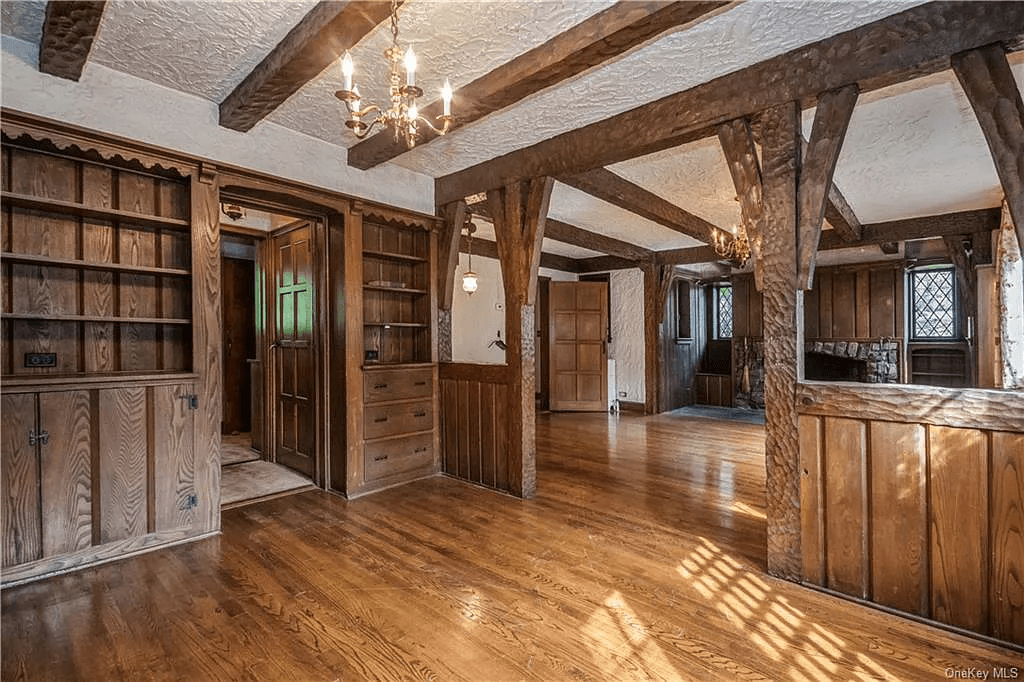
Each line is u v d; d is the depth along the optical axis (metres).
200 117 3.07
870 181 4.39
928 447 2.08
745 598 2.30
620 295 8.57
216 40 2.46
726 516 3.35
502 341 7.84
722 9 2.10
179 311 3.15
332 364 3.92
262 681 1.76
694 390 9.38
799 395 2.40
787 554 2.45
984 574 1.96
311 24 2.24
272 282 4.72
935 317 7.66
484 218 5.42
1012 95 1.91
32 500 2.46
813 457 2.37
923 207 5.29
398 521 3.28
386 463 3.99
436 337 4.40
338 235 3.82
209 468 3.05
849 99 2.27
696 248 7.57
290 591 2.38
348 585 2.43
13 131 2.39
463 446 4.22
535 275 3.80
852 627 2.06
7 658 1.87
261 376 4.90
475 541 2.96
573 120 3.21
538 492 3.89
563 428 6.66
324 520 3.29
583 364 8.19
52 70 2.53
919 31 2.07
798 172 2.42
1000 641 1.92
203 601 2.28
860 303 8.01
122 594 2.34
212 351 3.07
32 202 2.52
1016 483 1.89
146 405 2.82
